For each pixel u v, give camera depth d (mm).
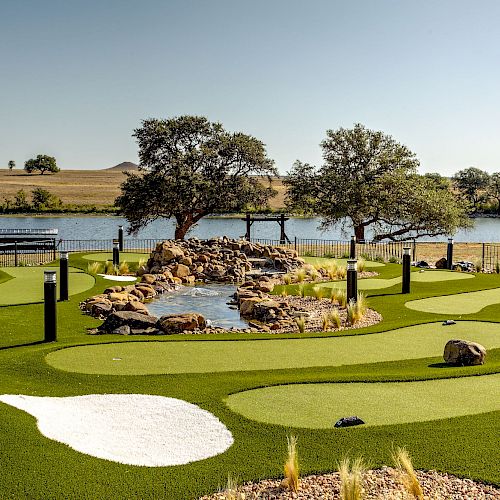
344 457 5402
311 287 17344
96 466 5352
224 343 9797
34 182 107500
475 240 40812
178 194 31156
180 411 6602
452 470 5277
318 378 7660
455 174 85375
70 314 12891
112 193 89750
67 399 6996
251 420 6324
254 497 4949
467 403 6789
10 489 4961
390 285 17141
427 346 9711
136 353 9086
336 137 33938
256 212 63219
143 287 16578
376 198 32250
